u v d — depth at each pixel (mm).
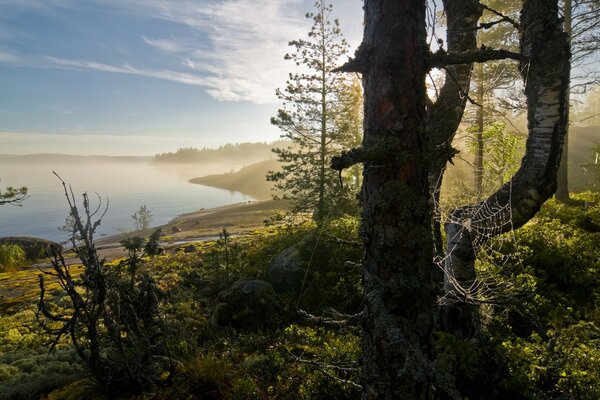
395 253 2371
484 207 4879
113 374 4934
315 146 17594
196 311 8883
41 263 26125
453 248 4957
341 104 17031
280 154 17406
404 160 2289
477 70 13102
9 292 15289
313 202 17094
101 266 4617
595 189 23672
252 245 16250
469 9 5035
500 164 10938
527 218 4559
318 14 16281
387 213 2369
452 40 5238
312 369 5031
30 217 83188
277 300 8641
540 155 4316
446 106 4938
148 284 5371
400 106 2312
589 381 3467
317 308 8328
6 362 6797
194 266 14664
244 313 7938
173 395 4812
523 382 3676
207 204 100938
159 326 6000
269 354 5891
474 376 3992
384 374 2379
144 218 61125
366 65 2424
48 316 4395
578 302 6395
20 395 5281
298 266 9648
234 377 5312
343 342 5781
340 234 10398
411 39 2311
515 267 7309
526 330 5336
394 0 2297
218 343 6855
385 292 2371
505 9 15914
